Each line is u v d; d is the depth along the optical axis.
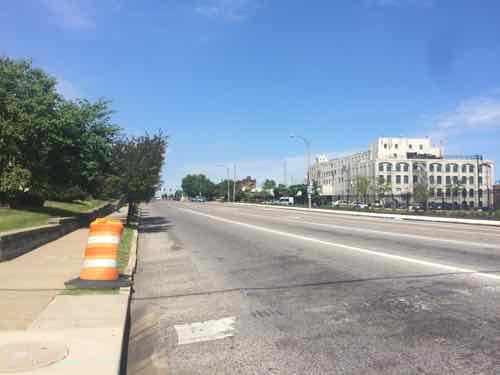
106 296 8.73
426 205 75.19
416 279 9.92
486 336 6.17
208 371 5.37
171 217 42.69
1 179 23.08
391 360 5.46
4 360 5.35
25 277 10.56
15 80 24.19
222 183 178.50
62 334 6.36
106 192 29.22
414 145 141.50
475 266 11.45
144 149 29.72
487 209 53.97
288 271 11.69
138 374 5.51
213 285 10.34
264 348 6.05
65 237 19.86
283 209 67.50
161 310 8.30
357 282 9.90
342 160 152.38
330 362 5.47
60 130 24.31
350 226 27.66
